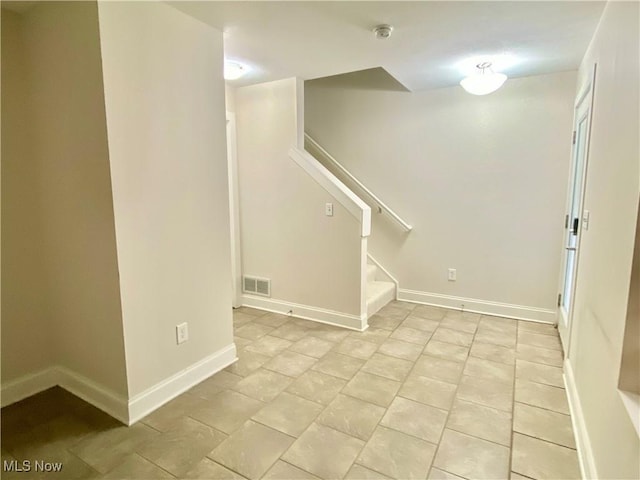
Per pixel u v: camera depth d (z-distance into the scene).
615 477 1.36
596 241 1.96
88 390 2.28
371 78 4.11
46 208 2.26
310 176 3.48
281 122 3.57
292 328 3.44
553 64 3.06
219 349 2.67
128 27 1.93
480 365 2.74
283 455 1.85
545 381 2.53
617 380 1.39
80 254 2.14
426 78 3.44
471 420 2.12
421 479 1.70
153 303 2.19
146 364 2.18
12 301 2.28
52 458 1.83
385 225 4.25
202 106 2.38
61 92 2.02
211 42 2.38
